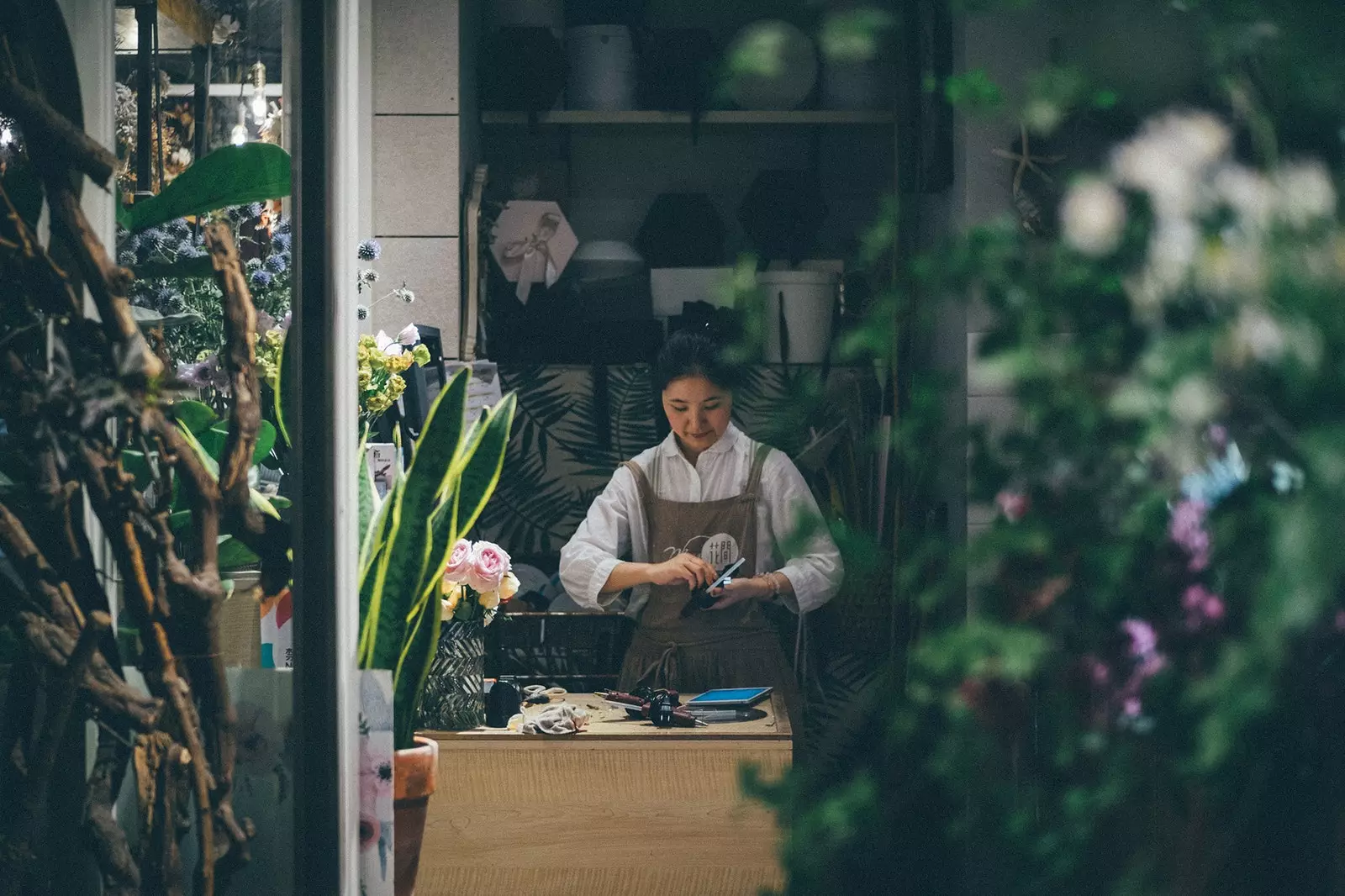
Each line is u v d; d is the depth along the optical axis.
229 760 1.71
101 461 1.58
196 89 2.82
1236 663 0.66
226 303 1.70
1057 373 0.75
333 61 1.66
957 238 0.83
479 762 2.82
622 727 2.89
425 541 2.02
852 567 0.92
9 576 1.69
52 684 1.57
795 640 3.83
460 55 3.77
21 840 1.59
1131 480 0.79
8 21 1.62
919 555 0.87
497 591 2.86
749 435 3.89
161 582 1.64
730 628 3.60
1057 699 0.91
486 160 4.52
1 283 1.60
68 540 1.61
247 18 2.89
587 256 4.17
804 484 3.70
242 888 1.74
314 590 1.67
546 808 2.81
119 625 1.74
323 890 1.67
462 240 3.84
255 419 1.71
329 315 1.66
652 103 4.17
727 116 4.14
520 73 4.12
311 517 1.67
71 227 1.57
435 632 2.07
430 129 3.77
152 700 1.61
